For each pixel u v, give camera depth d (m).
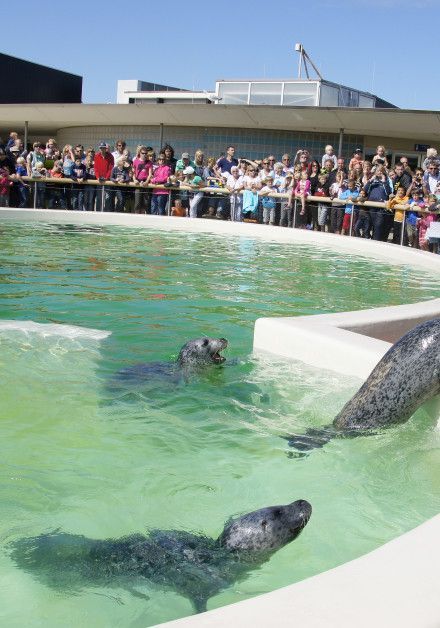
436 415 4.09
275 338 5.22
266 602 1.73
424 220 13.29
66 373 5.03
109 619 2.41
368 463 3.75
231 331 6.64
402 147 21.12
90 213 16.69
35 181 17.39
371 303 8.38
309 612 1.69
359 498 3.37
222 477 3.55
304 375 4.97
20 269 9.76
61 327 6.32
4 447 3.81
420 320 5.73
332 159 16.33
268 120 20.05
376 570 1.88
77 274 9.56
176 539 2.93
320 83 21.75
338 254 12.85
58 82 29.56
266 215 16.20
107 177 17.59
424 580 1.84
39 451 3.79
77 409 4.38
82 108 22.56
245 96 23.11
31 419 4.20
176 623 1.66
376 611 1.70
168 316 7.19
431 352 3.96
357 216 14.61
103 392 4.69
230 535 2.83
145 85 30.56
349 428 4.17
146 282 9.16
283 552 2.86
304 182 15.51
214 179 17.42
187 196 17.03
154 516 3.15
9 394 4.56
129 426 4.15
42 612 2.44
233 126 21.28
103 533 2.98
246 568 2.74
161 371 5.13
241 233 15.70
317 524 3.10
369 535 3.03
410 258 12.14
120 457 3.75
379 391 4.10
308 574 2.72
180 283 9.21
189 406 4.49
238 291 8.82
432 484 3.54
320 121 19.41
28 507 3.20
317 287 9.38
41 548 2.84
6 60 27.05
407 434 4.09
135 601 2.51
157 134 23.53
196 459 3.75
